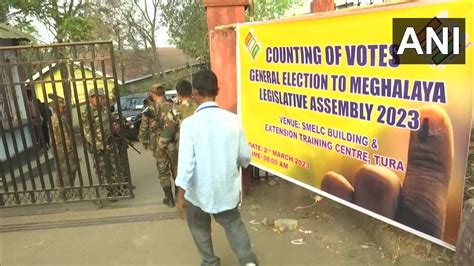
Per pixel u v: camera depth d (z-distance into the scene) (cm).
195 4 2156
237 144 282
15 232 432
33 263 363
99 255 371
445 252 306
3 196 533
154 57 2388
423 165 283
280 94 406
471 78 246
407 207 298
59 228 438
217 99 472
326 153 364
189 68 2303
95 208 495
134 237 405
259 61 426
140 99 1363
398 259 317
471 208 247
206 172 273
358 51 312
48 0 1341
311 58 358
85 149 492
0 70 470
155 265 347
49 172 498
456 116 257
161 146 455
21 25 1323
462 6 243
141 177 662
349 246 358
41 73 471
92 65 471
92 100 514
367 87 310
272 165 438
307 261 338
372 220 372
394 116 295
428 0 258
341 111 338
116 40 2209
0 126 483
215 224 418
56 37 1375
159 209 478
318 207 450
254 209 456
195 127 270
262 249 363
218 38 460
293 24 370
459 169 262
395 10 278
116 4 2227
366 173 326
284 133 411
